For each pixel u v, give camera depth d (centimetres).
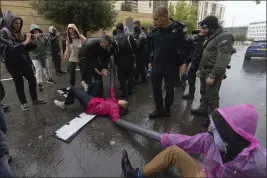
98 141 277
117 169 223
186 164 167
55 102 383
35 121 330
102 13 1062
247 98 541
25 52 342
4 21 316
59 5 960
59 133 288
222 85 660
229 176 144
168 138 206
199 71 345
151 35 331
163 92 511
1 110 210
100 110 339
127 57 429
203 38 422
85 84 431
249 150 130
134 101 445
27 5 1104
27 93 470
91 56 406
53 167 224
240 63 1134
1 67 788
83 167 225
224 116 140
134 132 295
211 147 162
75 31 457
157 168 186
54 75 675
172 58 315
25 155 244
